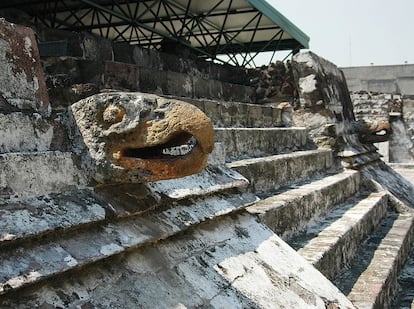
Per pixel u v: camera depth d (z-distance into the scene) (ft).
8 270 5.59
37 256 6.02
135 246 7.37
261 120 24.13
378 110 50.19
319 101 25.93
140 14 30.01
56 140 7.39
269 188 17.90
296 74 26.48
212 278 8.45
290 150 23.47
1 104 6.64
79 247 6.59
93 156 7.40
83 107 7.43
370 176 26.09
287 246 11.21
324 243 14.83
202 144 7.16
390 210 25.05
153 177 7.32
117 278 6.98
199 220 9.21
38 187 6.63
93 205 7.20
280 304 8.93
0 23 6.83
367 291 13.53
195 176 10.07
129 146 7.25
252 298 8.64
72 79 16.39
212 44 36.60
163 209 8.68
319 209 18.51
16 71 6.98
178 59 25.90
